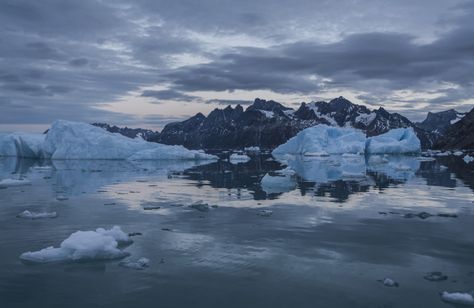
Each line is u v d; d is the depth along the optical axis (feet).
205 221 50.24
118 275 31.37
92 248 35.06
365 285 29.50
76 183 94.12
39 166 155.53
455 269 32.73
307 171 134.31
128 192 77.61
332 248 38.32
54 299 27.25
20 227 46.65
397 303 26.63
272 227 46.91
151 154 206.90
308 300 27.09
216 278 30.81
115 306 26.27
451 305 26.32
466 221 49.96
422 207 59.98
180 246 38.93
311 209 58.44
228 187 86.38
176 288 28.96
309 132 301.02
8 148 224.74
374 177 110.32
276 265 33.60
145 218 51.98
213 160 218.79
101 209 58.44
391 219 51.29
